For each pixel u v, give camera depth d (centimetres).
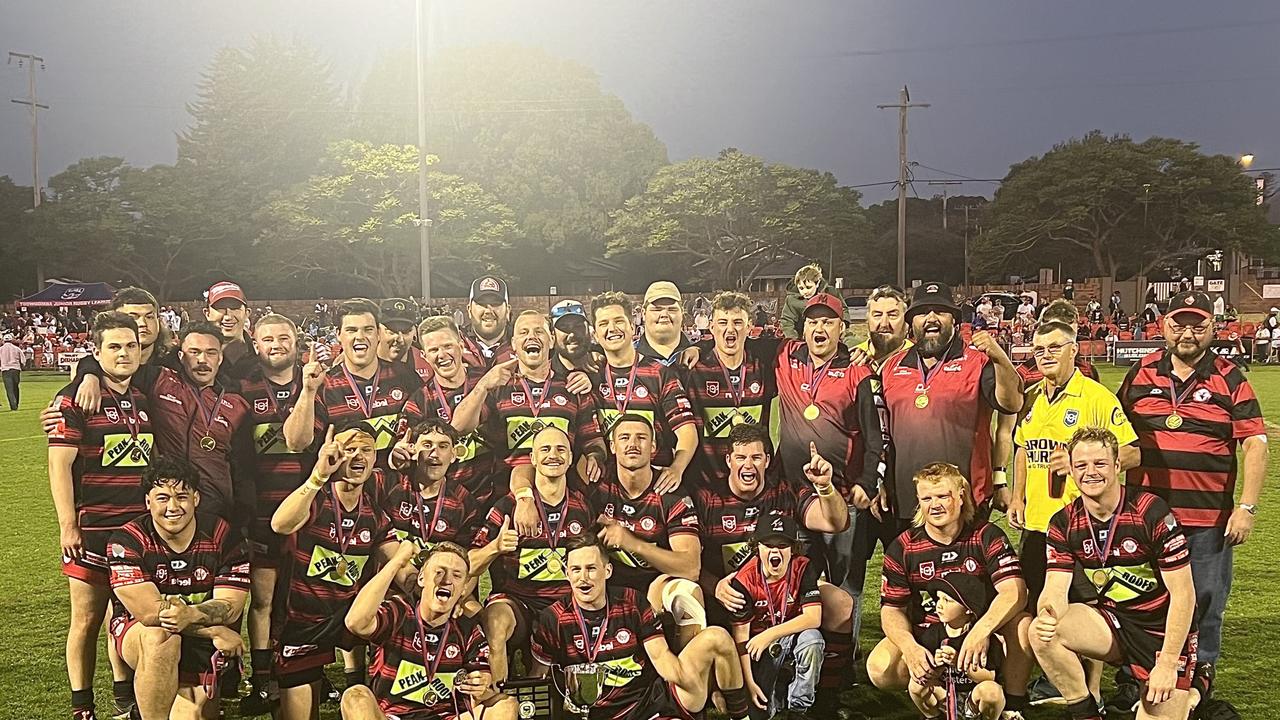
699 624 448
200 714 428
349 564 451
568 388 498
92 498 453
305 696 448
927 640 453
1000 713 442
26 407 2062
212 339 480
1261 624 586
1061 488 473
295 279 5384
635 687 430
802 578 465
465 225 4869
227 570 442
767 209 5134
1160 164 4928
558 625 428
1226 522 478
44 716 474
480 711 418
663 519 471
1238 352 620
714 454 519
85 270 5391
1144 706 424
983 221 6241
